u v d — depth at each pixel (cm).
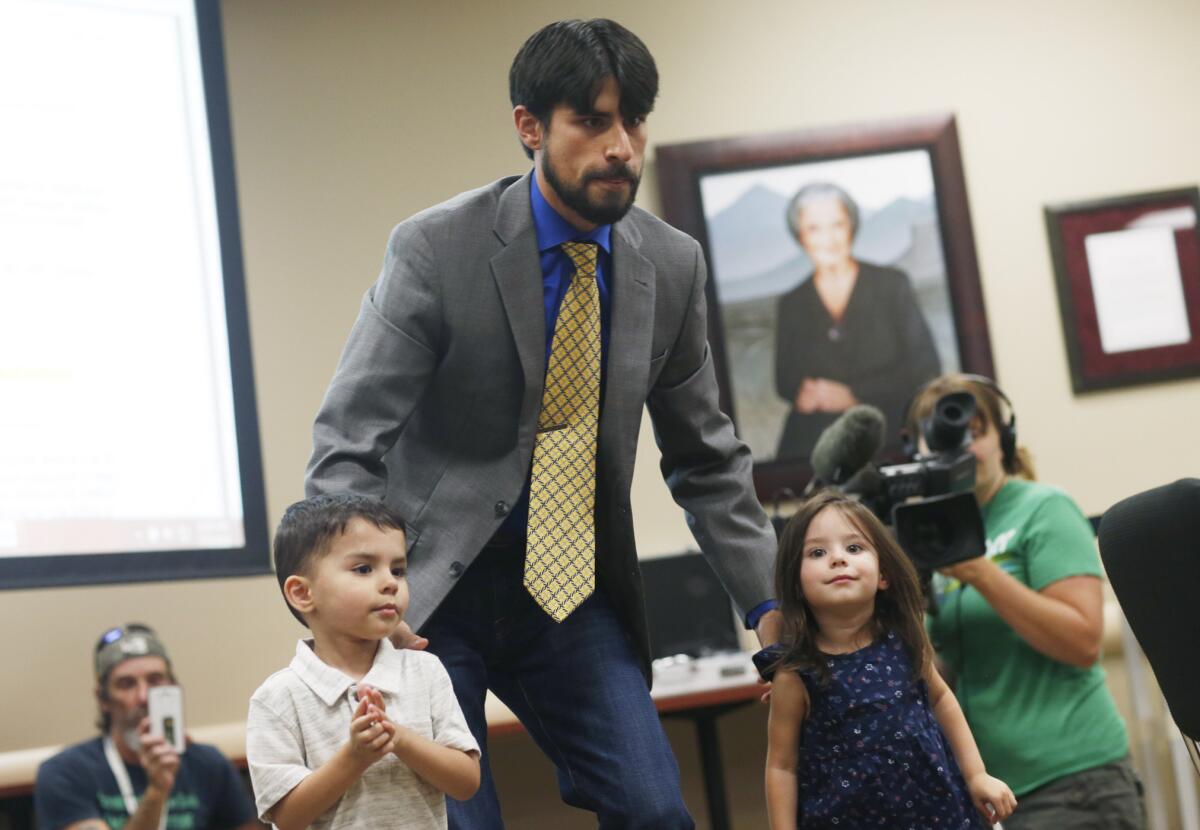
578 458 224
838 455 324
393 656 197
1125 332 523
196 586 463
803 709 237
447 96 512
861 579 236
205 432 474
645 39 525
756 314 514
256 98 500
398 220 502
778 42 529
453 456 225
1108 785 303
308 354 490
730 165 518
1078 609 312
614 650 227
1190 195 529
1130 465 517
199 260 482
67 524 448
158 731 354
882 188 523
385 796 189
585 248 224
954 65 533
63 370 455
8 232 454
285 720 190
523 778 481
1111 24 539
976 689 316
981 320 518
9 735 432
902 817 229
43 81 468
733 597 243
